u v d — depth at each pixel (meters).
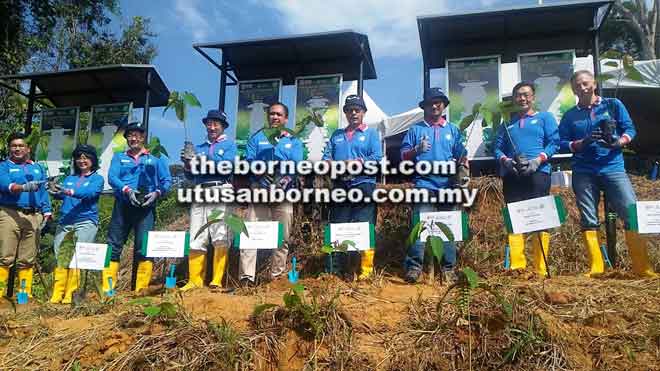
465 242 5.19
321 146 6.57
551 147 4.55
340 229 4.57
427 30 6.49
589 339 3.13
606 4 5.87
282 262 4.92
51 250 7.00
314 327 3.21
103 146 7.48
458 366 3.03
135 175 5.30
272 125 5.07
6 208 5.28
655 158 9.12
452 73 6.43
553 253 5.16
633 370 2.91
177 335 3.21
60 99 8.27
